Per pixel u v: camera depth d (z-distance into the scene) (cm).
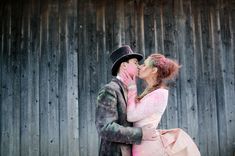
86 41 613
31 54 608
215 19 639
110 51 614
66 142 596
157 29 624
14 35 611
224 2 643
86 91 605
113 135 253
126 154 262
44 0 618
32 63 607
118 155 260
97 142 598
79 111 602
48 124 598
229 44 636
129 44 617
